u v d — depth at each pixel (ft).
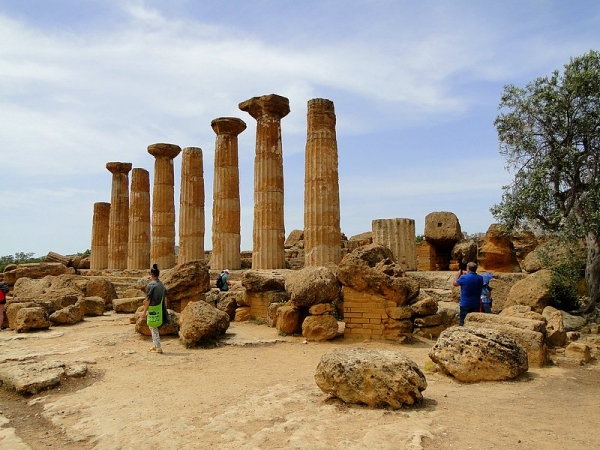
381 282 43.19
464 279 43.11
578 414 22.47
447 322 47.34
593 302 45.60
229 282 70.44
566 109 47.09
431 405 23.88
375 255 48.73
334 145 61.67
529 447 18.35
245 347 41.60
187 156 90.17
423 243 74.13
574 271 46.60
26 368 32.65
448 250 74.02
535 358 33.12
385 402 23.25
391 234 64.39
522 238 72.90
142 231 105.19
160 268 96.68
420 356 37.17
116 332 49.06
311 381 29.84
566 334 39.86
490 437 19.34
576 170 46.44
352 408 23.49
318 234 59.77
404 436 19.31
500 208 48.88
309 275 45.50
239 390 28.37
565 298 47.19
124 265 113.50
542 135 48.65
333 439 19.66
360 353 25.12
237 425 22.12
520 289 47.57
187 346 41.52
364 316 44.27
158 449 20.06
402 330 43.21
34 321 50.83
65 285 68.90
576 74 45.73
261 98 69.21
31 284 68.54
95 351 40.37
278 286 55.06
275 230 68.18
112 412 25.35
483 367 28.96
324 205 60.03
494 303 51.83
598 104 45.85
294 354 38.83
